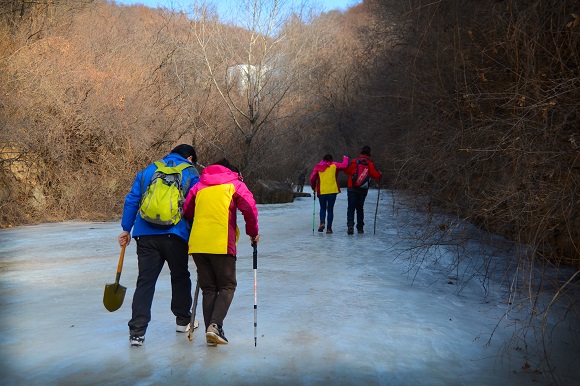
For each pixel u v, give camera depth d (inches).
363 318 257.4
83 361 202.8
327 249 446.9
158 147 819.4
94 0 981.2
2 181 634.8
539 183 250.1
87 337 230.4
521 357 212.2
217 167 226.7
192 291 305.7
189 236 226.7
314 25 1328.7
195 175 233.3
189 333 224.7
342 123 1603.1
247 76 1112.2
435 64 429.1
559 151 250.1
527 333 238.2
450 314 265.4
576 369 201.0
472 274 345.4
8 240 504.7
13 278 344.5
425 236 361.7
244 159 1082.7
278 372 193.5
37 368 196.1
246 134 1087.0
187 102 952.9
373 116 1090.7
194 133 968.3
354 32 1581.0
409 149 408.2
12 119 653.3
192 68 1067.9
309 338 229.3
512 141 263.6
